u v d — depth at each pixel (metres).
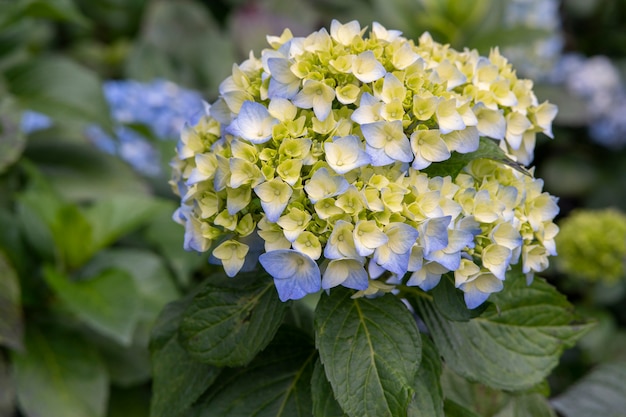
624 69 1.44
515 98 0.64
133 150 1.14
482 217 0.60
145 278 0.99
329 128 0.59
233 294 0.63
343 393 0.58
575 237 1.05
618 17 1.43
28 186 1.07
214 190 0.61
